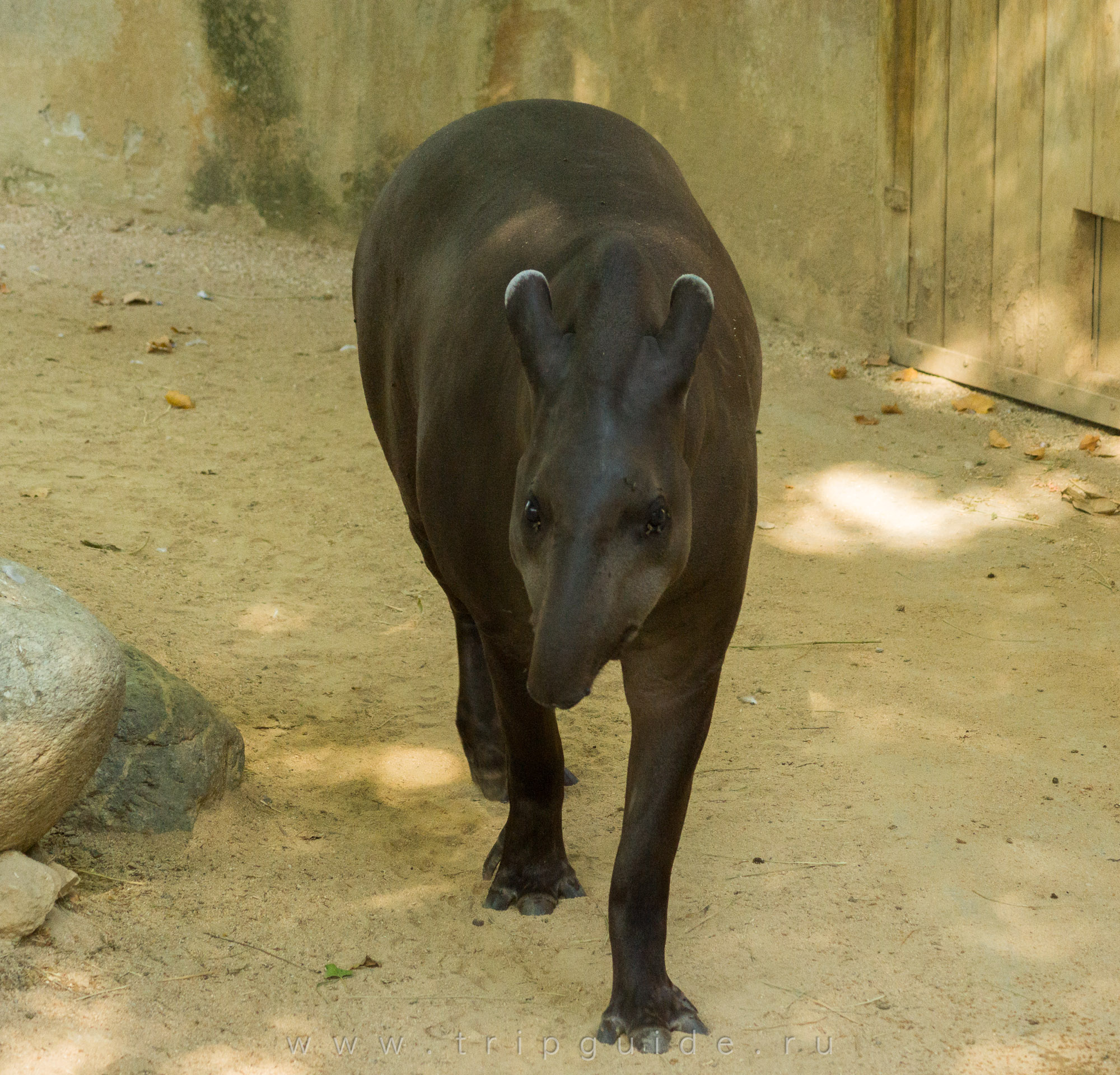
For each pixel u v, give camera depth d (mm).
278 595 6062
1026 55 7848
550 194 3771
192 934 3736
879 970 3666
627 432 2803
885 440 7961
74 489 6930
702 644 3406
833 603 6059
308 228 11430
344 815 4449
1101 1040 3400
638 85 10211
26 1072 3131
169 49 11117
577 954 3758
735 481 3301
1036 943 3779
